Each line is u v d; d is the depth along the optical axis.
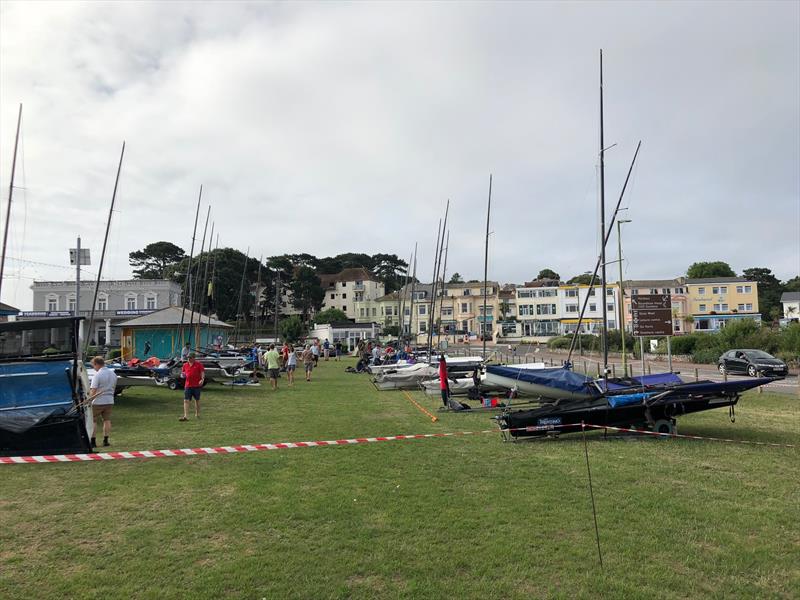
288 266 99.81
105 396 10.23
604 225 16.98
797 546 5.28
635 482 7.50
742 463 8.58
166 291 70.25
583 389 12.46
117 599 4.30
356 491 7.11
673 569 4.81
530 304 87.50
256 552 5.19
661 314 20.97
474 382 17.55
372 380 24.02
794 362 28.69
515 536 5.55
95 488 7.34
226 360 25.80
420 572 4.77
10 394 9.34
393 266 126.19
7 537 5.63
